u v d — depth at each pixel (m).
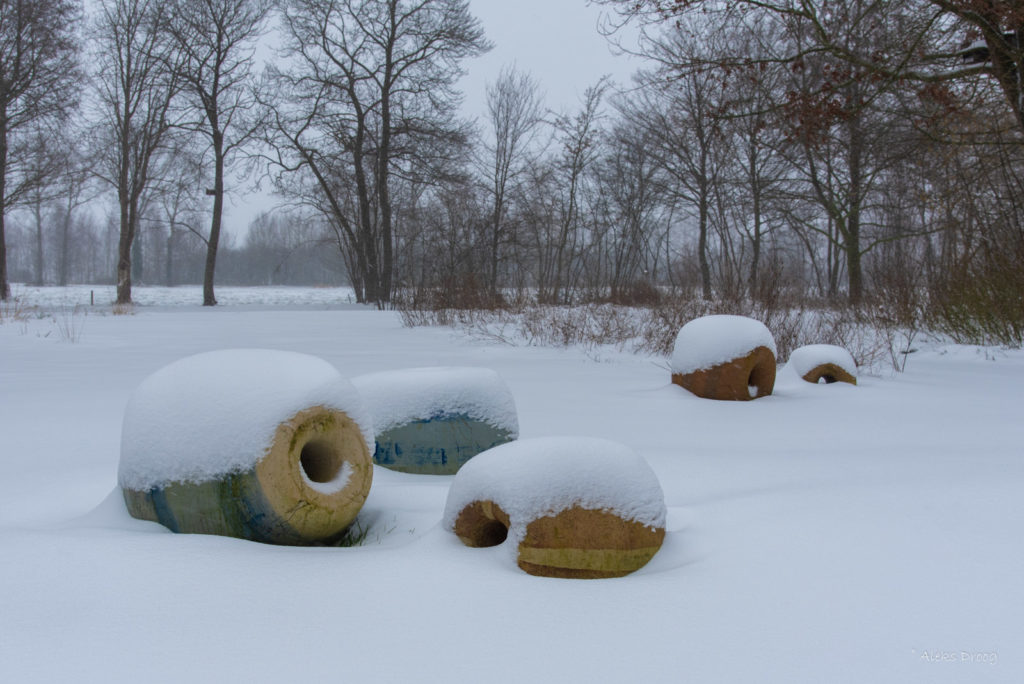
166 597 2.54
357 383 4.92
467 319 17.81
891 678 2.00
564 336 13.70
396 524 3.57
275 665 2.09
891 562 2.80
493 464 3.15
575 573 2.84
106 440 5.62
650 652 2.16
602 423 6.46
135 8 32.75
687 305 13.52
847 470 4.49
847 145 19.11
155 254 107.50
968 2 11.33
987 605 2.42
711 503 3.73
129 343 14.39
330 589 2.64
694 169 33.81
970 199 13.44
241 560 2.89
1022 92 12.12
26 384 8.64
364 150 37.88
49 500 3.97
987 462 4.55
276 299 50.38
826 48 12.25
